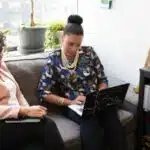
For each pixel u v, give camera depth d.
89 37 2.73
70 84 2.05
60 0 2.82
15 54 2.35
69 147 1.69
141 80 2.01
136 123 2.09
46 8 2.74
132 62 2.36
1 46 1.78
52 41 2.56
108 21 2.50
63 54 2.04
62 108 2.02
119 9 2.38
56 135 1.60
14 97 1.80
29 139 1.58
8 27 2.55
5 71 1.88
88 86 2.10
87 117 1.78
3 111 1.60
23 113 1.62
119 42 2.44
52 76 2.02
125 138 1.89
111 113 1.87
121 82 2.40
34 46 2.41
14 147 1.57
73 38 1.95
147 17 2.16
